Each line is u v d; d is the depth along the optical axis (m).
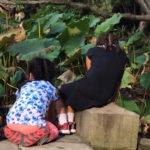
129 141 2.68
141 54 4.22
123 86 3.58
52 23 4.05
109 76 2.86
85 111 2.77
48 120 2.85
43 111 2.56
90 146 2.65
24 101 2.54
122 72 2.95
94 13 5.13
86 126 2.71
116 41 2.96
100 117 2.65
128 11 7.23
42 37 3.89
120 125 2.66
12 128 2.53
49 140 2.56
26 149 2.46
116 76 2.88
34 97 2.56
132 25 7.03
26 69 3.65
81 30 3.61
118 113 2.67
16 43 3.43
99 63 2.87
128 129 2.67
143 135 3.30
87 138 2.68
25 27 4.34
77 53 3.43
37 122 2.51
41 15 5.04
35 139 2.49
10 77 3.49
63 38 3.61
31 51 3.42
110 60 2.88
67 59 3.49
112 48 2.93
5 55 3.57
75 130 2.94
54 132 2.57
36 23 4.32
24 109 2.52
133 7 7.20
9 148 2.47
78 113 2.90
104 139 2.66
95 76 2.84
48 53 3.47
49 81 2.71
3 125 3.18
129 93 4.25
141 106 3.67
